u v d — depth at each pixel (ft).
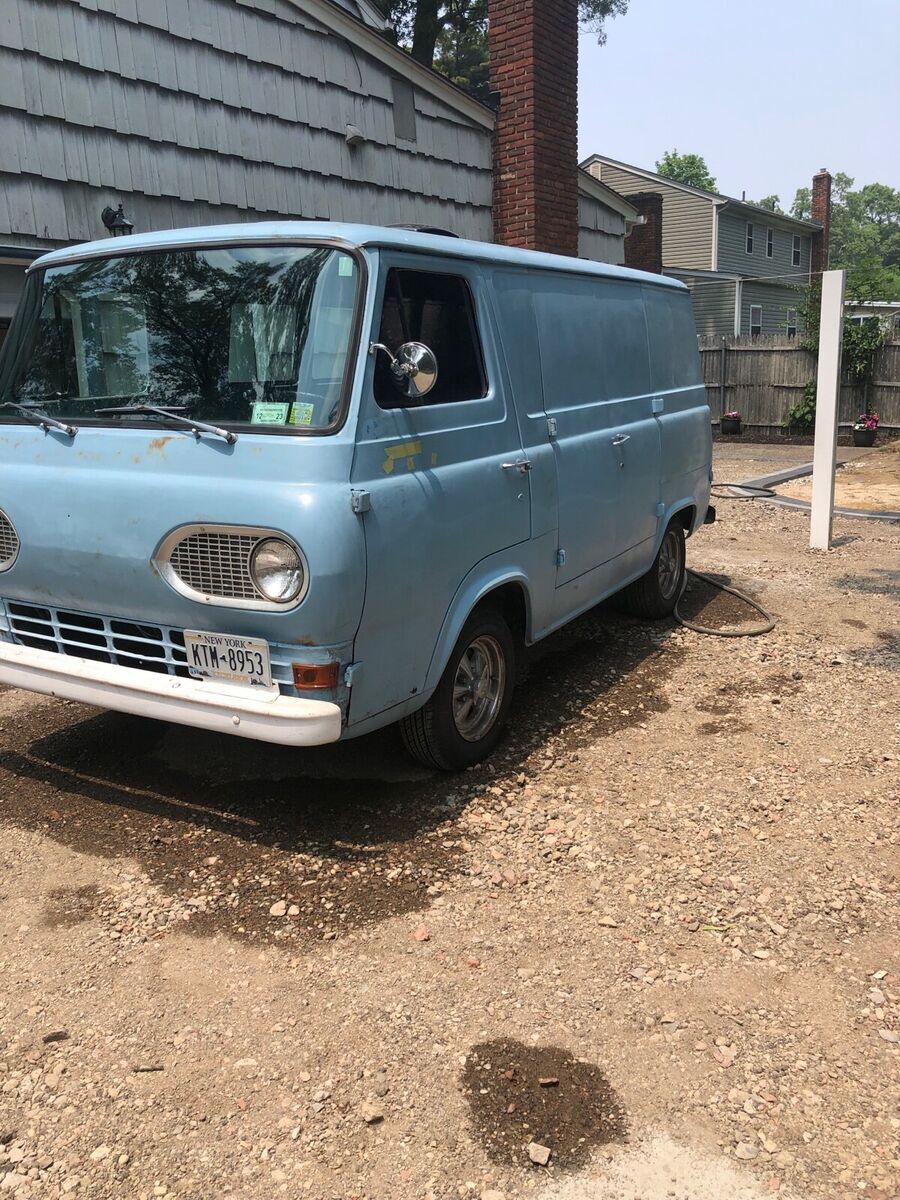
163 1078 8.49
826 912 10.89
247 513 10.35
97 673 11.77
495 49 31.91
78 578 11.74
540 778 14.07
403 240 11.92
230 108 25.08
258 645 10.69
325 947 10.27
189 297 11.77
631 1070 8.55
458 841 12.31
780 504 35.91
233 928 10.61
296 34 26.48
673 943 10.33
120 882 11.50
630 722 16.15
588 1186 7.39
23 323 13.33
